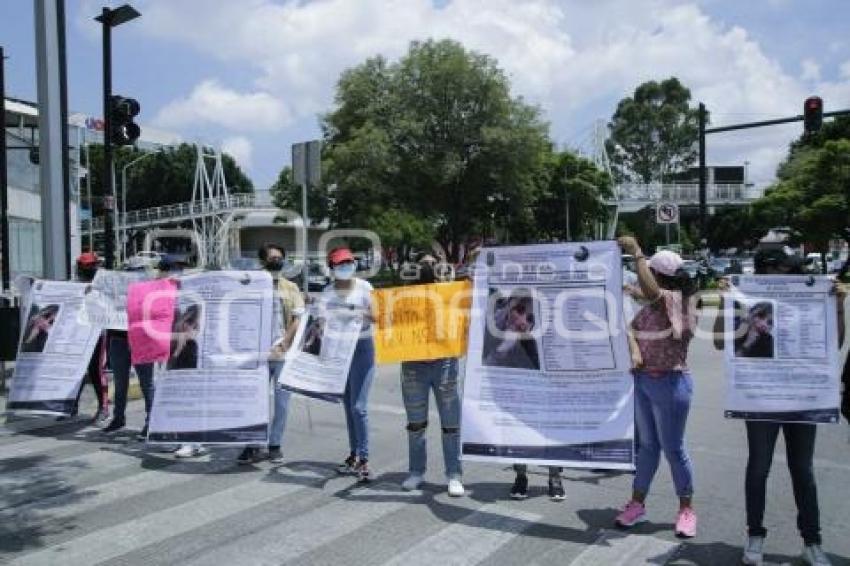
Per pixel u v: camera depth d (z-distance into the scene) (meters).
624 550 5.02
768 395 4.86
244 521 5.63
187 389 7.21
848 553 4.95
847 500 6.00
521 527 5.46
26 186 35.38
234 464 7.21
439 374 6.22
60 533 5.43
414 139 42.09
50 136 11.46
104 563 4.89
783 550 5.00
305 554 4.99
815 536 4.72
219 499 6.15
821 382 4.84
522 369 5.73
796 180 43.00
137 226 59.09
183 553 5.04
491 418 5.75
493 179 43.34
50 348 8.83
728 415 4.91
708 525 5.47
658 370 5.24
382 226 39.16
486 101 42.22
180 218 58.81
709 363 14.09
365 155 40.03
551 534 5.32
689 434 8.28
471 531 5.38
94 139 79.06
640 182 96.75
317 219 44.53
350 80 44.22
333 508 5.90
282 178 49.41
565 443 5.57
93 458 7.46
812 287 4.94
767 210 43.50
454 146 42.53
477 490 6.34
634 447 5.46
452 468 6.25
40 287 8.93
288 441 8.09
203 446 7.54
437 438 8.17
